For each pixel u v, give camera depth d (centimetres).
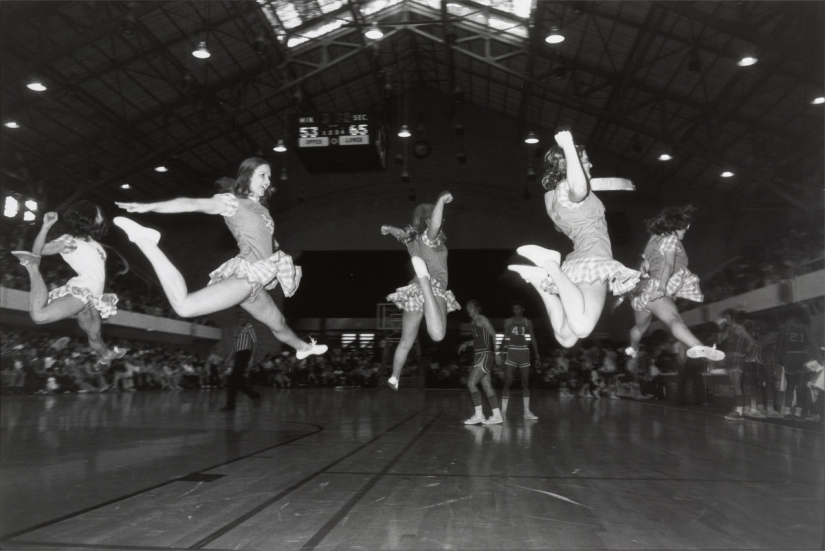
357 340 2908
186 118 2412
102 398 1625
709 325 2072
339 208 2975
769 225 2627
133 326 2300
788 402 1061
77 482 442
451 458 551
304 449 613
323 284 2947
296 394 2000
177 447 629
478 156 2944
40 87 1627
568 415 1077
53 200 2292
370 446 636
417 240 466
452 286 2881
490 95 2808
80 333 2114
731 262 2503
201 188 2966
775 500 385
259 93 2378
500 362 933
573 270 369
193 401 1517
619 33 1880
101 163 2502
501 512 354
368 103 3002
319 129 2030
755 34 1498
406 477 459
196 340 2928
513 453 583
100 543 295
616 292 367
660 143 2525
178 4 1781
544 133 2928
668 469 494
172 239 2944
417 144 2975
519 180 2908
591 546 294
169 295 337
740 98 1950
